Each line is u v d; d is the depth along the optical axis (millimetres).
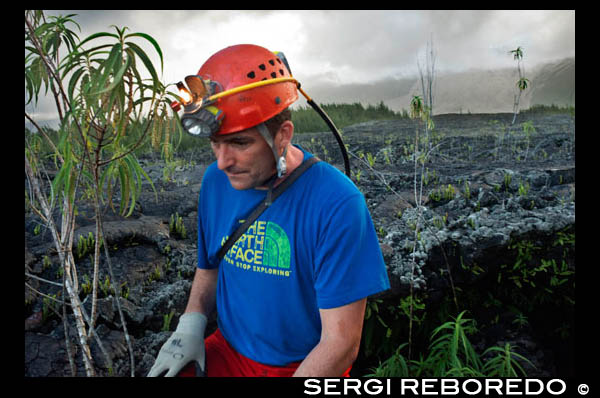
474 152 5488
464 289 2975
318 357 1214
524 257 3002
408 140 6051
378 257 1259
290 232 1251
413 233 3018
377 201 3648
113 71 1043
